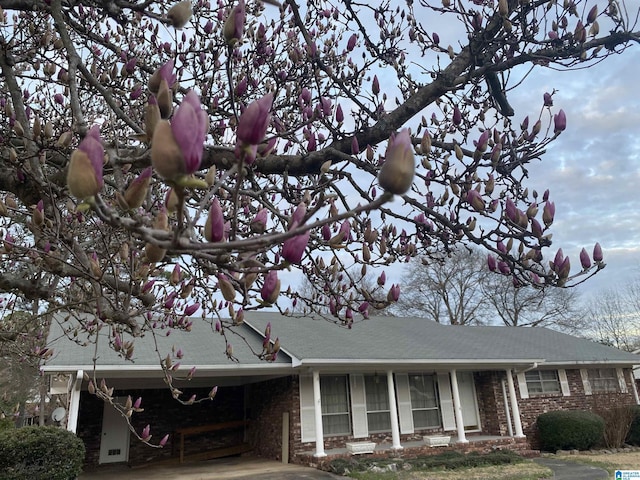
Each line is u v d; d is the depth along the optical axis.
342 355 10.82
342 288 3.47
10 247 2.82
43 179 2.22
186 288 2.93
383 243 2.81
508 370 13.17
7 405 11.16
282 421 11.38
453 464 10.05
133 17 3.81
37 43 3.59
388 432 12.02
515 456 10.90
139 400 3.63
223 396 13.18
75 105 2.15
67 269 2.73
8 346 5.07
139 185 1.03
